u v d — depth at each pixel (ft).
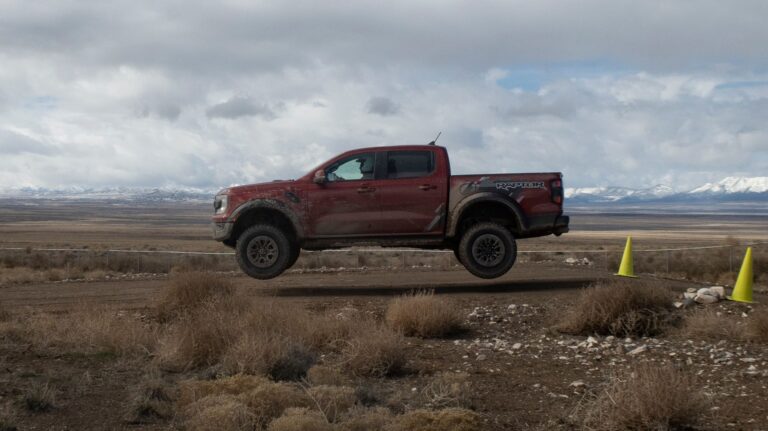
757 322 34.47
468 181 46.32
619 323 35.47
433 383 24.27
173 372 26.25
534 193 46.19
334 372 24.59
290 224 48.19
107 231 508.53
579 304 37.99
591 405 21.52
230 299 35.70
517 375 27.07
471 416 19.79
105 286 55.52
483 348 32.58
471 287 49.37
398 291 47.93
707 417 20.99
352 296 45.83
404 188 46.14
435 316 35.88
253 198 46.52
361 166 46.68
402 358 27.58
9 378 23.99
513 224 47.67
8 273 80.28
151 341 30.42
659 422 19.72
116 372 25.63
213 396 20.35
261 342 25.23
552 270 61.05
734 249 117.60
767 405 22.54
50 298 47.85
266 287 49.96
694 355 30.76
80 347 29.84
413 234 46.47
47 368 26.02
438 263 100.83
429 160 46.70
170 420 19.94
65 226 621.31
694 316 36.78
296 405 19.99
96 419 19.89
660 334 35.99
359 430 18.49
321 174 46.34
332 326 32.50
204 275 39.73
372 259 110.83
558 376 26.89
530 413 21.62
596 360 29.89
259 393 20.12
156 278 63.57
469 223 47.60
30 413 20.30
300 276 60.29
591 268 65.05
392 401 21.88
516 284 50.34
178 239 375.25
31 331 32.68
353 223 46.19
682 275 93.25
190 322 29.25
